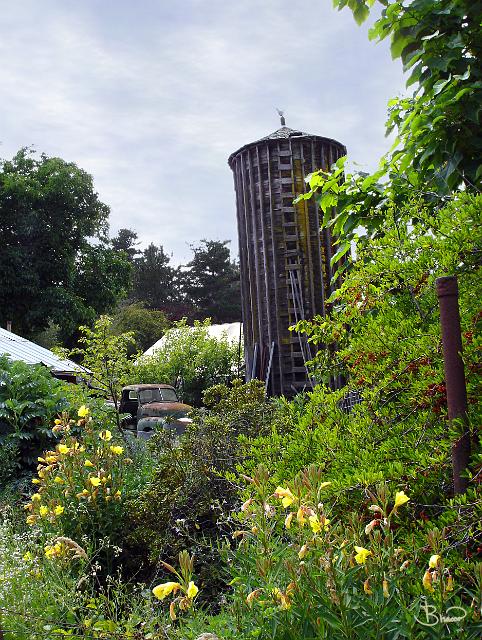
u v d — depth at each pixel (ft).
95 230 103.30
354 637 7.38
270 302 38.14
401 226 12.62
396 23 14.06
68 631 11.71
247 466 13.69
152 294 193.47
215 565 14.89
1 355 29.91
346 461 10.50
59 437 25.49
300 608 7.89
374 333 11.39
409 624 6.96
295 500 8.76
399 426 10.44
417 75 14.29
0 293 92.07
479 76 13.75
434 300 11.87
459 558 8.01
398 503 7.85
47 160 102.37
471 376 9.71
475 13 13.41
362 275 12.19
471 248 10.43
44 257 96.94
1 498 21.83
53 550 14.70
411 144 14.70
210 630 9.60
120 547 17.08
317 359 14.28
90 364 41.29
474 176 13.93
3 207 95.30
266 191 38.75
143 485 20.18
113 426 26.84
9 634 11.57
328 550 7.89
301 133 39.22
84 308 97.50
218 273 185.88
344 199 17.02
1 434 25.34
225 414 19.06
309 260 37.76
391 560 7.66
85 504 17.04
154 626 12.09
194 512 16.40
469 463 8.80
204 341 75.61
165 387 53.93
